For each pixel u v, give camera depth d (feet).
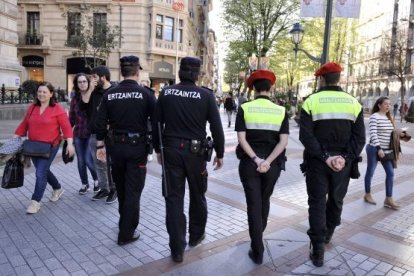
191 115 12.89
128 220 14.07
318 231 13.08
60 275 11.85
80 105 19.29
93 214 17.43
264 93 13.61
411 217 18.67
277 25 94.12
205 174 13.61
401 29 164.04
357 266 13.17
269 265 13.03
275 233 15.92
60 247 13.84
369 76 190.90
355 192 23.30
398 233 16.46
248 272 12.50
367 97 195.93
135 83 14.39
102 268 12.40
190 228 14.34
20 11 104.68
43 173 17.34
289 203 20.31
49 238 14.60
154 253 13.65
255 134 13.20
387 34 166.61
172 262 12.99
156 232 15.61
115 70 104.78
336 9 33.50
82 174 20.35
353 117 13.24
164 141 13.09
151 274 12.14
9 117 54.34
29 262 12.62
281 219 17.69
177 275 12.13
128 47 104.78
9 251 13.38
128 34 104.58
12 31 61.21
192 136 13.00
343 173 13.38
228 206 19.27
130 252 13.65
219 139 13.37
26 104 57.77
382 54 149.59
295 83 205.36
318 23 111.34
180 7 106.11
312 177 13.46
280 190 23.00
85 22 99.35
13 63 60.85
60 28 104.99
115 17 103.76
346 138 13.30
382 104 20.11
